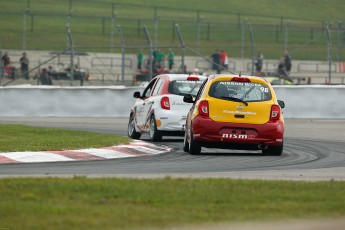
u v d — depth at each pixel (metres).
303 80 145.50
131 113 88.44
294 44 199.50
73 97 123.06
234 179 46.91
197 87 81.38
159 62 143.88
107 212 34.81
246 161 63.41
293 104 120.62
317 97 120.62
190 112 70.00
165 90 81.25
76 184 42.59
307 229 31.64
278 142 67.50
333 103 120.56
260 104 67.31
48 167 56.91
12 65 160.50
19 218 33.19
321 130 100.38
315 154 70.81
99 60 165.38
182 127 80.38
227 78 68.31
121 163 60.66
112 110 122.94
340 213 35.97
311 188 43.56
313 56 186.62
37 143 69.75
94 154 65.19
